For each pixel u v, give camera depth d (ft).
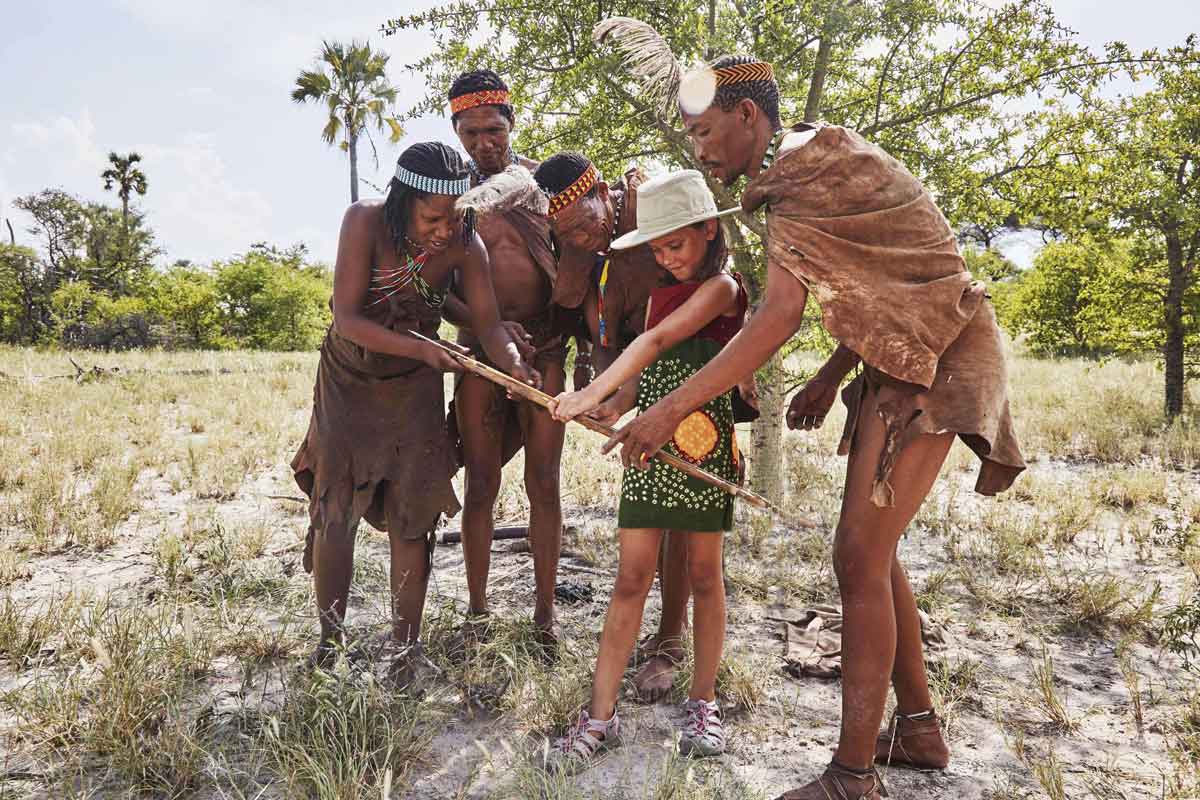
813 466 23.24
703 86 8.85
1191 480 23.73
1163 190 27.66
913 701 9.29
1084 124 18.90
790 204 8.10
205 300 110.01
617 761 9.31
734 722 10.28
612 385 8.89
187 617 10.87
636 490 9.41
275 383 44.88
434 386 10.89
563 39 18.78
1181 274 32.81
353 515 10.64
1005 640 12.87
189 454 23.99
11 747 9.18
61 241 177.37
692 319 9.06
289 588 13.65
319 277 149.38
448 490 10.76
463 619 12.61
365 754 8.53
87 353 69.46
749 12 17.61
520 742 9.57
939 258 8.12
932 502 20.22
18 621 11.80
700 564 9.66
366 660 10.63
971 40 18.66
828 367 10.55
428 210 9.73
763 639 12.71
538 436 11.91
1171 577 15.67
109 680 9.55
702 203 9.39
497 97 11.95
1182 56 18.06
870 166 8.00
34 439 26.84
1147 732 10.13
